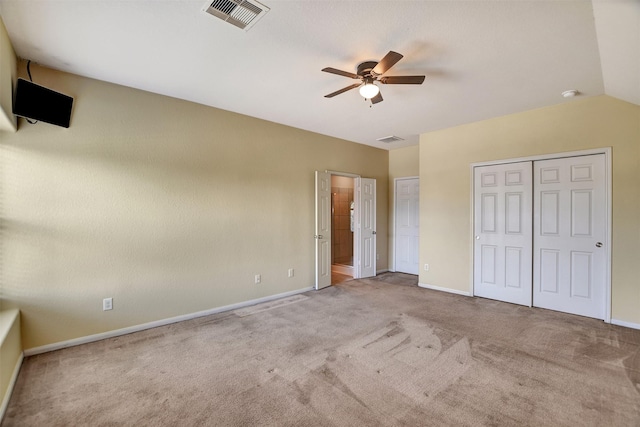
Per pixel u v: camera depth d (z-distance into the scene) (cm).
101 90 304
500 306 410
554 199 387
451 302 430
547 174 392
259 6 197
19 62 264
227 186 397
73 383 229
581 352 275
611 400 207
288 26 219
